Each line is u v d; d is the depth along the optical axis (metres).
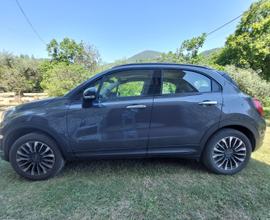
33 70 19.16
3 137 2.20
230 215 1.64
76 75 10.70
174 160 2.85
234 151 2.35
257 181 2.21
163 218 1.60
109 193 1.97
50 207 1.76
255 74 9.14
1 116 2.33
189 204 1.79
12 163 2.19
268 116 7.39
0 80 14.30
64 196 1.92
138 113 2.20
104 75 2.37
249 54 16.09
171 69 2.39
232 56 18.25
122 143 2.24
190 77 2.37
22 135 2.31
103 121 2.19
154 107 2.21
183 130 2.24
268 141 3.87
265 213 1.67
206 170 2.51
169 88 2.30
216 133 2.31
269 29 15.70
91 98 2.10
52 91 9.96
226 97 2.28
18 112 2.22
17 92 15.50
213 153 2.34
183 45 10.94
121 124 2.20
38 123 2.15
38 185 2.15
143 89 2.31
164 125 2.23
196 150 2.31
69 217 1.63
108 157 2.30
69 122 2.17
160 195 1.93
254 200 1.85
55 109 2.19
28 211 1.70
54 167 2.25
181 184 2.15
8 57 18.33
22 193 1.99
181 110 2.22
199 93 2.29
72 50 17.30
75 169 2.56
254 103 2.34
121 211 1.70
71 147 2.22
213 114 2.23
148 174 2.39
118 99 2.25
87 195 1.94
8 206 1.77
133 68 2.41
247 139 2.32
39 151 2.21
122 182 2.20
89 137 2.20
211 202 1.81
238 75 8.62
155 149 2.29
